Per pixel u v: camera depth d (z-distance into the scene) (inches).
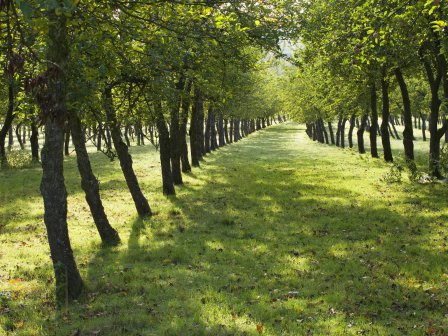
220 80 652.7
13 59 181.6
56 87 318.0
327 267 485.1
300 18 677.3
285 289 427.5
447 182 958.4
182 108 1090.1
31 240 626.5
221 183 1114.7
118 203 879.7
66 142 2005.4
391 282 434.6
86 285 441.1
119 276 473.7
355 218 705.0
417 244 554.9
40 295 426.6
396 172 1039.6
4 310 389.7
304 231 642.8
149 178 1218.6
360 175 1183.6
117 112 608.7
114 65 442.9
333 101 1665.8
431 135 1009.5
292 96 2511.1
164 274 475.5
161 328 346.6
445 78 935.0
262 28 518.0
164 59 469.7
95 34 359.9
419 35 541.6
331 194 917.8
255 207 818.8
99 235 643.5
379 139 2997.0
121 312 382.6
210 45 497.0
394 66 959.6
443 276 442.0
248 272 479.8
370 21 507.2
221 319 359.6
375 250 538.9
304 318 360.8
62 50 328.8
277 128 5054.1
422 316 360.2
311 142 2886.3
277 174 1270.9
